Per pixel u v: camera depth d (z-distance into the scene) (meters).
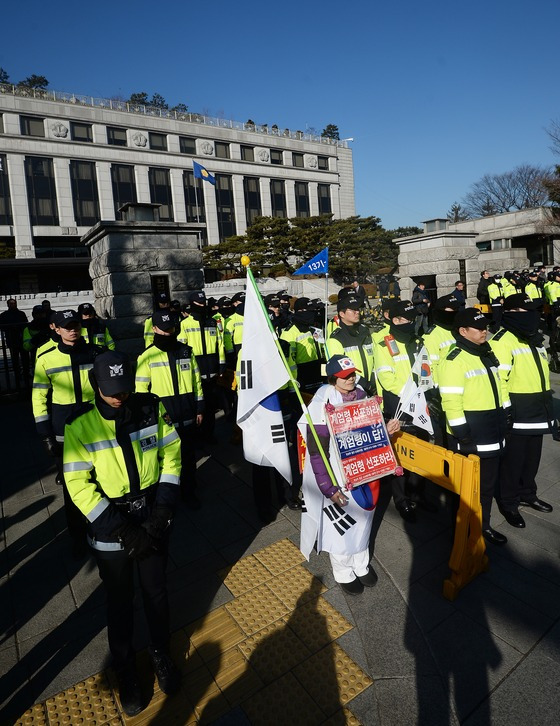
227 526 4.53
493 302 16.25
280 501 4.93
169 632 2.85
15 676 2.92
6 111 38.34
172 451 2.88
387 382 4.53
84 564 4.07
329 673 2.81
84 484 2.55
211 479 5.59
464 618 3.18
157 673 2.74
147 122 44.56
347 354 4.58
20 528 4.72
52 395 4.30
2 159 38.72
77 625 3.34
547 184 26.28
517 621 3.12
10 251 38.31
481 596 3.38
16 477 6.00
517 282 16.16
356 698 2.64
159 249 10.04
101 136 42.66
